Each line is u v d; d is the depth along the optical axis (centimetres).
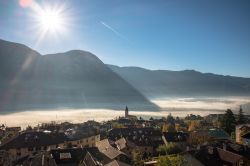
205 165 8725
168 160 7912
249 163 8806
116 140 16138
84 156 10244
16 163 11081
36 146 13212
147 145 15300
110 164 8969
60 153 10075
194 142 15625
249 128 14600
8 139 14225
